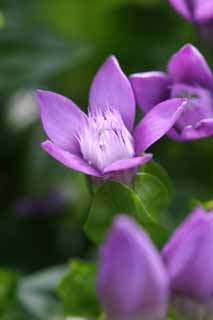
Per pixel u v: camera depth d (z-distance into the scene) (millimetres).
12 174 310
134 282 170
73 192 304
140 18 322
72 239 301
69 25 327
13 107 316
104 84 215
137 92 219
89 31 325
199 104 218
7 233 302
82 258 298
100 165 208
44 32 315
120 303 172
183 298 185
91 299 210
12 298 248
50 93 212
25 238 302
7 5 322
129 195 202
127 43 322
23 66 311
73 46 314
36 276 254
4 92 308
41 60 312
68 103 212
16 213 304
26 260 299
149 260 168
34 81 310
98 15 325
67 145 211
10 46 313
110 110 213
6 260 298
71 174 304
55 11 325
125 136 209
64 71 319
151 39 321
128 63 320
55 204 304
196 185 298
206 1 248
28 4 324
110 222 203
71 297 211
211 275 181
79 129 211
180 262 181
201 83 219
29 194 307
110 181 202
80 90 321
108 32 324
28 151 311
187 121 218
